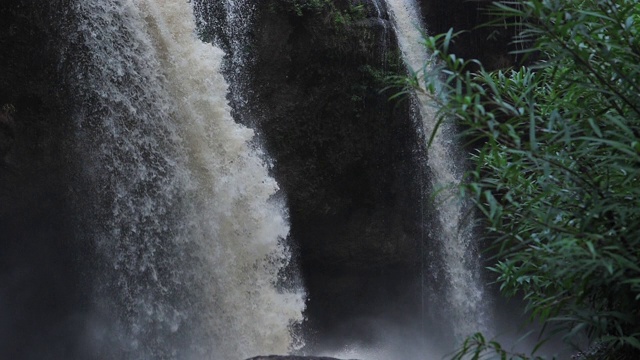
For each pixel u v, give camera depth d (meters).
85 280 12.98
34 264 12.98
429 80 4.65
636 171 4.12
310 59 15.60
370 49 16.16
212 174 13.33
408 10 17.98
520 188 5.02
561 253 4.39
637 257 4.33
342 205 16.52
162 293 12.81
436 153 17.47
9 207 12.47
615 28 4.52
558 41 4.50
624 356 4.74
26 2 12.27
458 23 18.45
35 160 12.52
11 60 12.27
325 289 17.11
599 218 4.48
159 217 12.88
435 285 17.64
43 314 13.20
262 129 15.27
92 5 12.52
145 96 12.86
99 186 12.73
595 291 4.62
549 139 4.70
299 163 15.78
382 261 17.19
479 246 18.00
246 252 13.66
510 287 5.62
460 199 4.59
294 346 14.00
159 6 13.25
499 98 4.66
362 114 16.25
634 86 4.33
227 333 13.27
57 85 12.56
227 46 14.84
